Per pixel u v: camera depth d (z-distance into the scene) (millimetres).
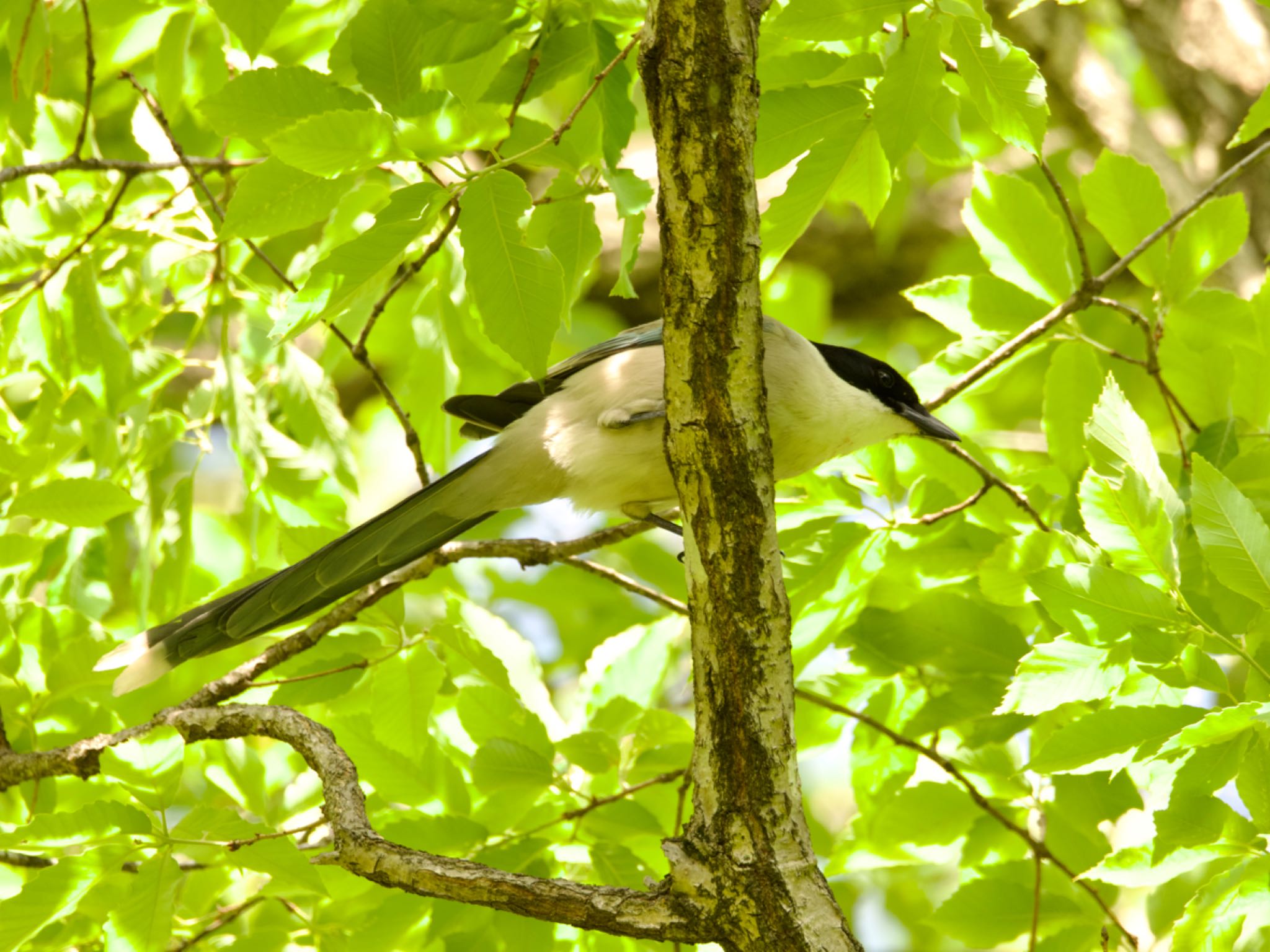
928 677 8555
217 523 14047
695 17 5312
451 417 10086
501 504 8695
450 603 8617
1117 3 11750
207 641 8141
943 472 8750
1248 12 11539
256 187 6242
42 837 5949
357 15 6617
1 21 8648
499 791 7578
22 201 9188
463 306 9742
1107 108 11906
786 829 5297
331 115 5809
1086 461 8422
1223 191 11023
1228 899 5934
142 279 9703
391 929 7000
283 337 5773
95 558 9609
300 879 5855
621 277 6566
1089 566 6152
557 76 7188
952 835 8164
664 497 8617
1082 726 6043
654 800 7938
